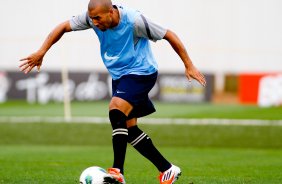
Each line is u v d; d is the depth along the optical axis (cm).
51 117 4288
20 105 5109
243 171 2062
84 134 3566
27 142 3347
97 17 1492
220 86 5850
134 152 2862
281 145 3231
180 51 1538
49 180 1783
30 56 1608
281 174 1972
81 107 4944
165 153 2836
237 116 4350
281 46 6178
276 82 4994
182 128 3734
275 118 4238
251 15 6225
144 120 4059
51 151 2892
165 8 6259
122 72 1573
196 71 1534
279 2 6169
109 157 2591
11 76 5397
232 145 3231
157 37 1542
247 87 5109
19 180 1783
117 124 1530
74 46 6162
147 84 1570
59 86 5356
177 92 5341
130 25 1528
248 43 6234
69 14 6281
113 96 1557
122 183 1528
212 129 3706
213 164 2306
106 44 1560
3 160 2411
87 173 1492
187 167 2178
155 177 1867
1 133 3584
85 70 5809
